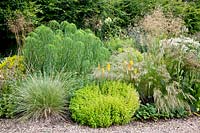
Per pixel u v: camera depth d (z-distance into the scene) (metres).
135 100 5.68
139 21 10.29
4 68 6.43
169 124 5.64
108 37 9.99
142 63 6.25
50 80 5.88
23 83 5.90
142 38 7.64
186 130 5.36
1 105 5.75
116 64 6.45
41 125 5.30
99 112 5.36
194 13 11.77
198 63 6.32
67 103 5.75
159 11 9.34
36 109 5.54
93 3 10.44
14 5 9.62
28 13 9.27
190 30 11.58
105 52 7.03
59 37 6.79
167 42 6.64
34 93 5.59
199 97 6.28
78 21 10.44
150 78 6.08
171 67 6.31
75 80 6.19
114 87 5.90
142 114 5.76
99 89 5.93
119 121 5.48
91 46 6.89
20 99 5.65
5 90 5.97
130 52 6.62
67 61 6.61
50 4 10.03
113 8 10.93
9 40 10.05
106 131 5.18
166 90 6.07
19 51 7.67
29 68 6.55
